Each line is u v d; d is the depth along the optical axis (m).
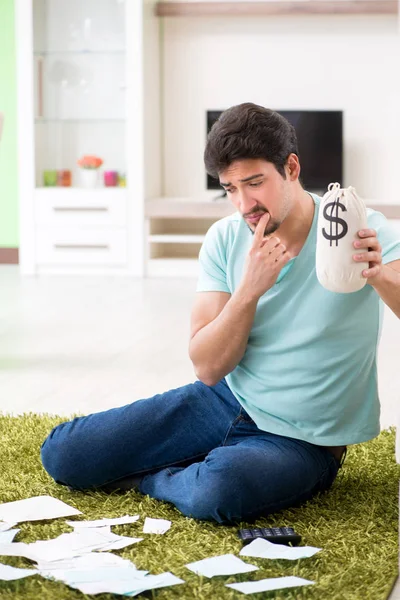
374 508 2.20
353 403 2.19
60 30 7.26
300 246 2.13
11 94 7.96
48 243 7.38
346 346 2.15
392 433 2.90
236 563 1.87
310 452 2.20
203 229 7.73
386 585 1.81
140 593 1.76
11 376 3.83
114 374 3.88
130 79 7.16
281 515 2.17
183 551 1.96
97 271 7.37
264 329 2.19
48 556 1.92
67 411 3.27
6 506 2.22
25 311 5.52
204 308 2.25
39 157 7.38
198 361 2.19
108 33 7.21
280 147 1.95
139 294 6.25
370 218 2.12
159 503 2.26
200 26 7.50
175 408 2.30
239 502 2.07
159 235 7.32
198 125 7.61
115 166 7.39
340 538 2.04
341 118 7.22
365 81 7.38
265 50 7.47
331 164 7.29
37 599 1.73
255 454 2.10
